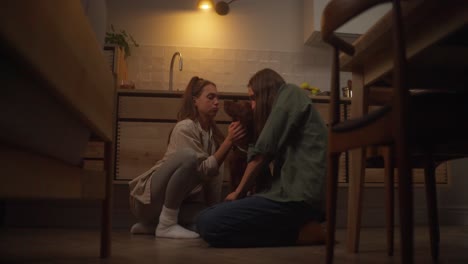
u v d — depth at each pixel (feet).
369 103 5.61
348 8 3.19
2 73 2.02
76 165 3.78
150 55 10.80
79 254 4.76
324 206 5.90
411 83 4.94
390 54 4.24
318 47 11.32
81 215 9.53
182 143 7.29
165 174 6.91
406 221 2.45
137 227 7.54
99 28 4.72
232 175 6.93
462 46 3.84
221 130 8.96
